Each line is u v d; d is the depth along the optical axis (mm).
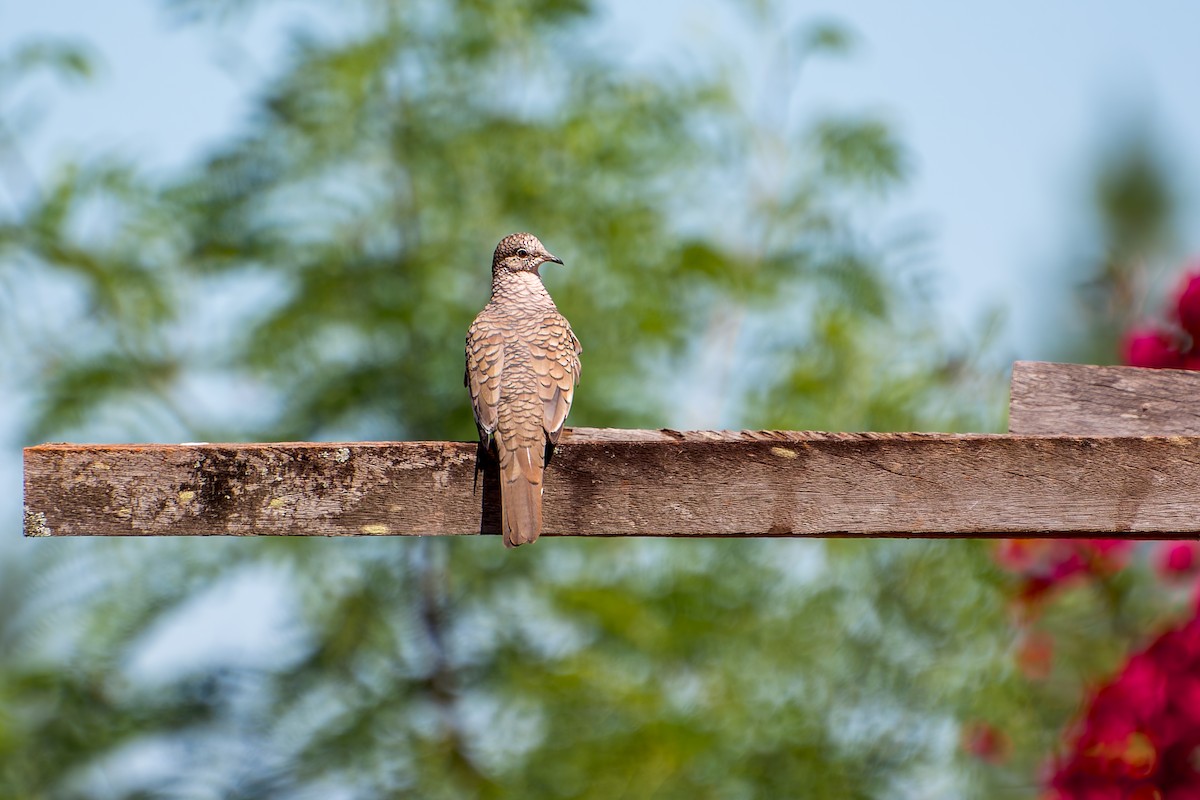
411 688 14258
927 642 13633
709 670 14281
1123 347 9578
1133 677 9172
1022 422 5762
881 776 13500
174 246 14266
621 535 5332
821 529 5238
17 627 13336
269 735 13914
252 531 5293
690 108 15828
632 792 13000
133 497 5281
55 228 13453
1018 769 12773
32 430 13414
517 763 13961
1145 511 5223
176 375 14062
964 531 5238
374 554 14180
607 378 14219
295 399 13969
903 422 13641
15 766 13414
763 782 13461
